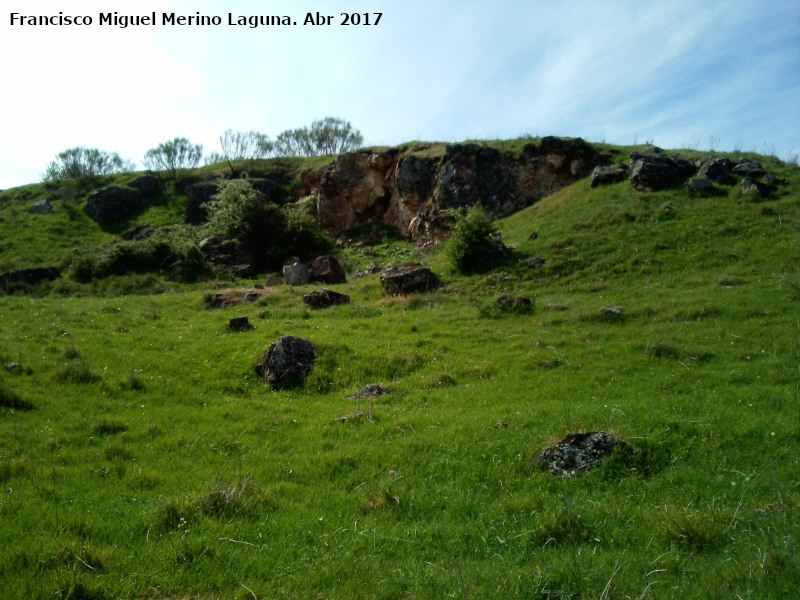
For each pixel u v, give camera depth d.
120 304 20.55
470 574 5.27
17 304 19.67
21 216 46.56
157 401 11.52
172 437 9.53
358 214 38.91
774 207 22.06
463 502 6.97
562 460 7.72
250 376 13.11
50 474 7.75
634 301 17.39
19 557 5.43
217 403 11.57
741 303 15.80
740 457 7.67
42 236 43.56
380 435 9.41
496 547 5.91
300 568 5.50
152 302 21.16
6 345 14.12
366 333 15.88
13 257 40.03
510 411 10.15
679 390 10.79
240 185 36.19
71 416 10.30
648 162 26.05
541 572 5.17
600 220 24.02
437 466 8.06
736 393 10.17
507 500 6.91
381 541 6.04
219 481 7.27
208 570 5.40
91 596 4.94
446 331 16.03
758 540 5.50
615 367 12.48
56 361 13.12
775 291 16.42
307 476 7.97
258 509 6.71
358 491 7.46
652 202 24.58
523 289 20.25
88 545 5.68
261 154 53.34
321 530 6.31
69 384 11.92
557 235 23.77
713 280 18.33
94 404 11.03
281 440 9.51
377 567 5.47
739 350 12.78
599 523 6.18
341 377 12.96
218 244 33.56
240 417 10.71
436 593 4.98
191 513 6.45
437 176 33.75
